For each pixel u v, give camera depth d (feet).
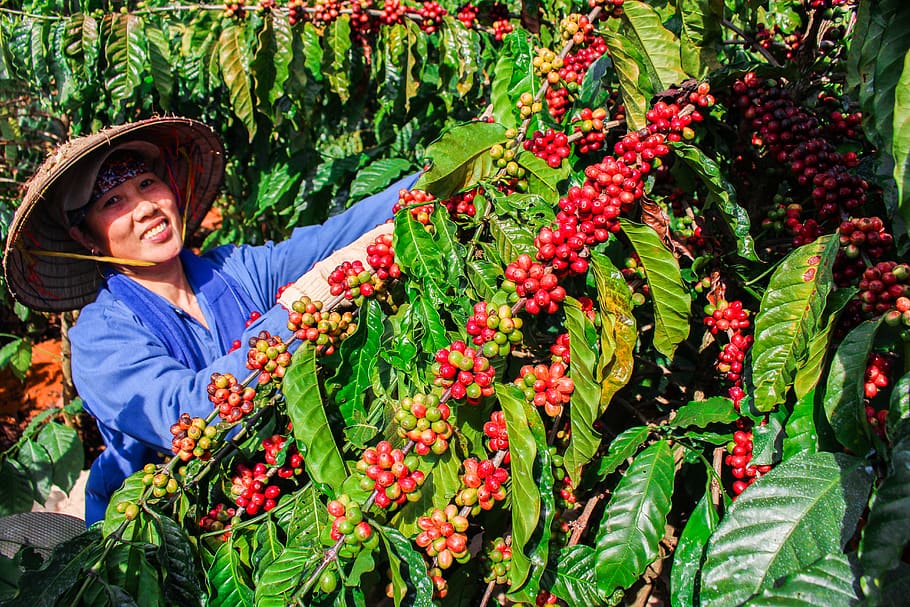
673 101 6.11
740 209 5.38
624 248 7.66
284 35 9.57
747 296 7.52
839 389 4.30
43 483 10.63
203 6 10.34
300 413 5.32
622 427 8.55
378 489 4.59
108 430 7.68
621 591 5.65
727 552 4.23
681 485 7.76
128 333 7.30
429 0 10.52
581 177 6.42
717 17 5.76
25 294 8.09
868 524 3.60
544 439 5.13
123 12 11.00
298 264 8.95
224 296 8.43
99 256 8.18
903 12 3.69
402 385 5.68
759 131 6.01
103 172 7.55
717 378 7.22
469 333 4.92
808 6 6.23
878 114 3.85
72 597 5.07
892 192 4.62
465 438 5.15
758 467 5.40
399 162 11.94
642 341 8.12
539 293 4.82
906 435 3.70
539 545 5.14
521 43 6.42
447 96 11.90
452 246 5.27
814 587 3.81
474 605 6.75
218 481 6.26
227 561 5.70
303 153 13.21
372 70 11.63
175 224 8.04
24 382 19.89
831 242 4.72
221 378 6.00
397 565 4.43
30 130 15.49
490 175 5.98
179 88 13.73
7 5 12.65
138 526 5.60
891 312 4.17
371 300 5.64
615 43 5.84
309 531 5.49
